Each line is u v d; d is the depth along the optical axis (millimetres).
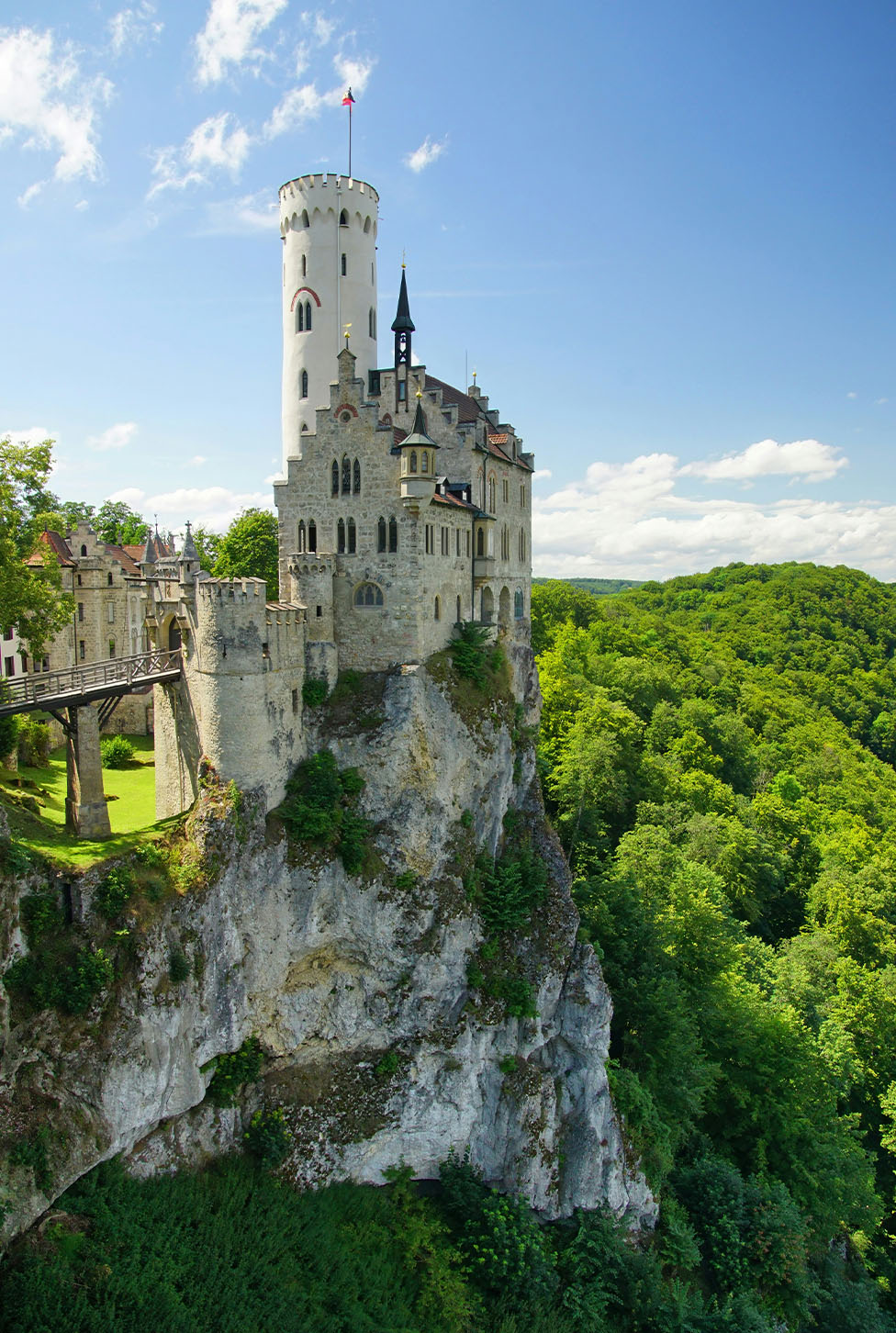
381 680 51375
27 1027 33938
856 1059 64938
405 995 47969
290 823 45844
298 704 48344
